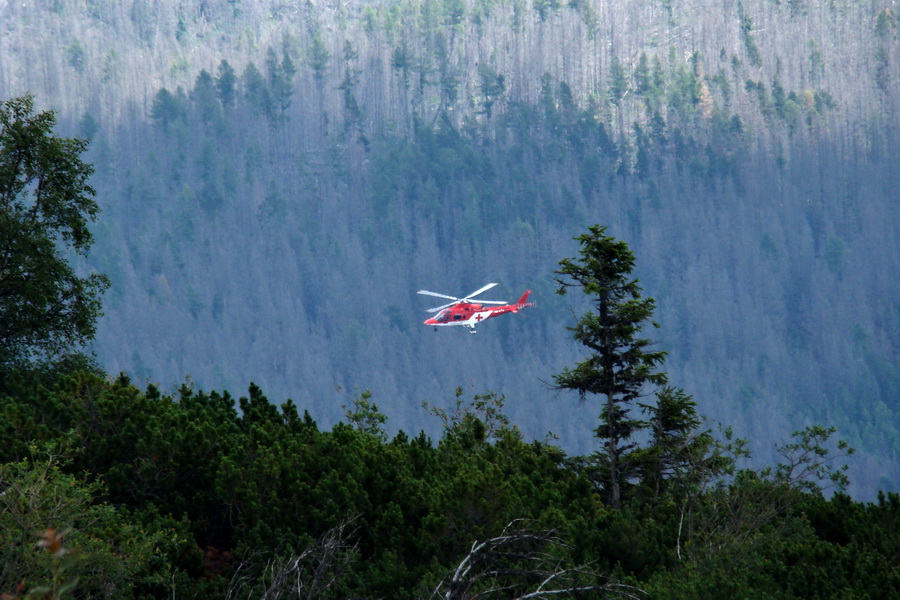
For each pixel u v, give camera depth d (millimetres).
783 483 78125
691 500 74312
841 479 79500
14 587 42969
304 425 88562
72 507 49969
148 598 56625
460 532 66750
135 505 68875
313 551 52906
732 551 66062
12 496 47219
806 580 64812
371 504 69500
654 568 67312
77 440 70688
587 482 82000
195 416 81500
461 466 83375
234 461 71938
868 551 73000
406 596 60000
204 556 66875
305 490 67875
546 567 55188
